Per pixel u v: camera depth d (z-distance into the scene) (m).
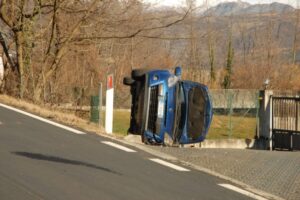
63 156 9.67
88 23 23.70
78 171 8.60
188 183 8.56
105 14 23.78
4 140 10.84
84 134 12.32
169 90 14.75
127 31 24.62
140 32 24.59
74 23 23.28
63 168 8.72
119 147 11.08
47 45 23.23
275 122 21.38
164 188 8.03
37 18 22.88
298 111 20.88
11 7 22.22
